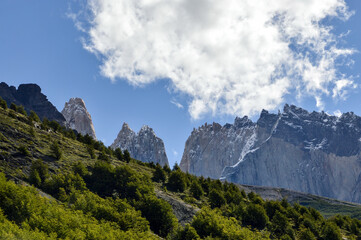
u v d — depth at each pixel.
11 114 158.25
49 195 95.38
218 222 94.38
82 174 117.38
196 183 139.50
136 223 82.12
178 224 100.88
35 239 51.91
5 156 108.69
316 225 122.19
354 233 131.88
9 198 64.88
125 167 125.19
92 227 65.44
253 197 151.62
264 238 97.56
